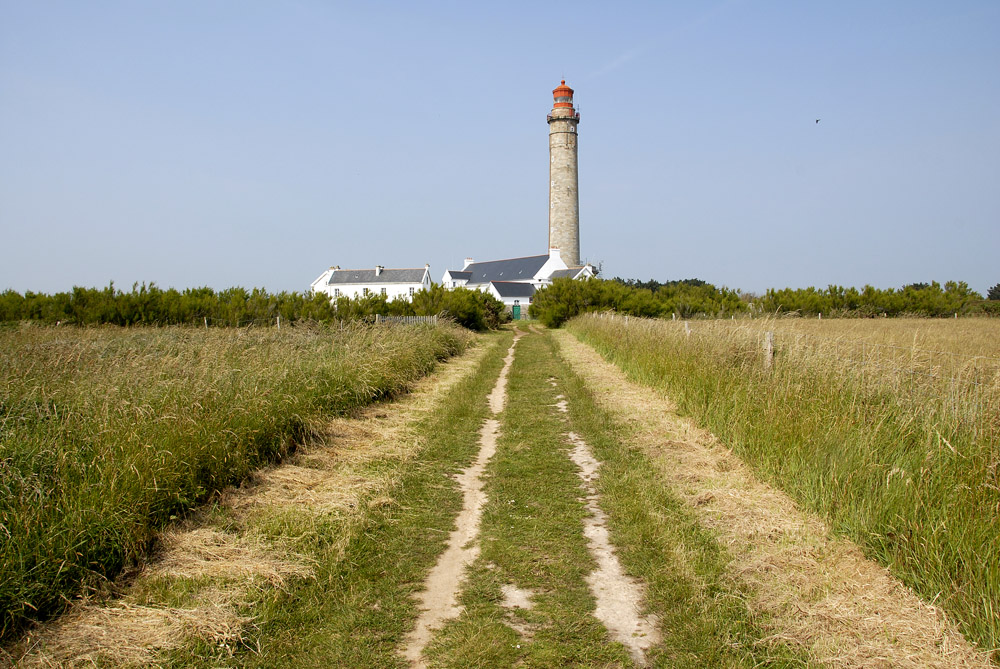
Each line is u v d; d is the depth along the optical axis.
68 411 6.27
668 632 4.21
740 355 10.35
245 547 5.31
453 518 6.43
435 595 4.78
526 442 9.44
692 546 5.46
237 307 25.91
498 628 4.23
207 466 6.35
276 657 3.92
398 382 13.19
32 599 4.11
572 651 3.99
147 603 4.42
